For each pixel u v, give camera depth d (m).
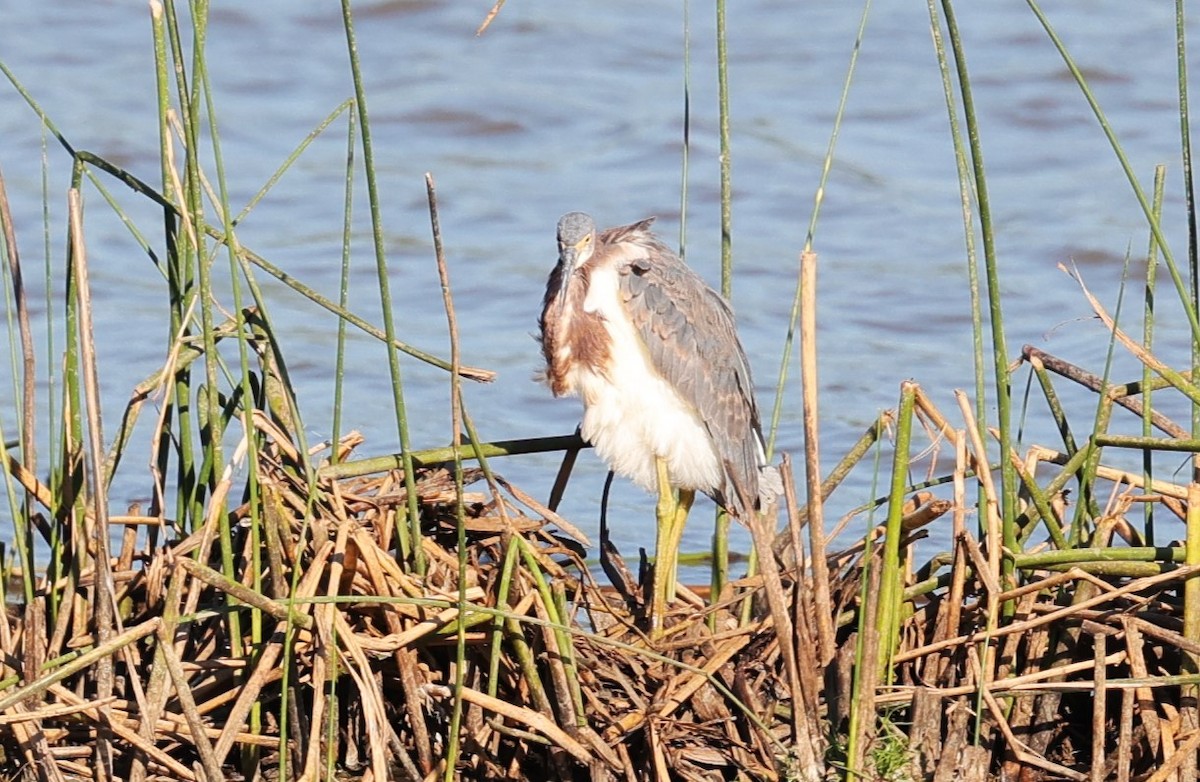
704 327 12.80
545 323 13.01
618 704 11.07
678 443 12.67
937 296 23.48
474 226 26.28
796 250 25.39
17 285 11.40
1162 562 10.72
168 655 9.96
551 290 13.09
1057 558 10.91
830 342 22.09
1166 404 19.38
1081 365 20.84
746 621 11.58
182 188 11.12
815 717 10.31
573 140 29.98
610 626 11.77
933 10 11.33
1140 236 25.00
